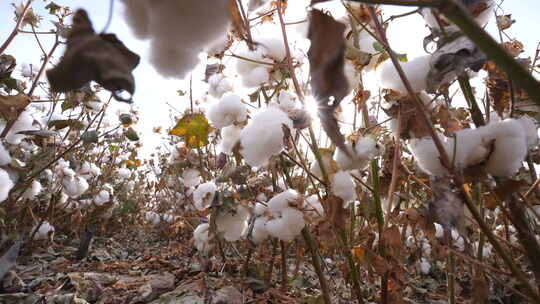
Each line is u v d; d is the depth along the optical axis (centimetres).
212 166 96
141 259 120
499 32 49
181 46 12
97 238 158
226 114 54
